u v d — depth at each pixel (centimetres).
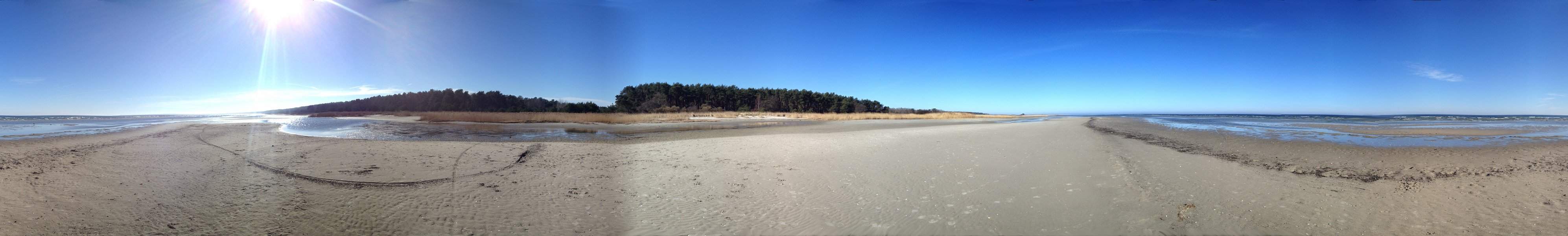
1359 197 528
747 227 428
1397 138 1398
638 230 418
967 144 1085
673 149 1003
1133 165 751
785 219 450
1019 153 904
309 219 443
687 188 578
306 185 594
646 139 1312
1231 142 1228
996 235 405
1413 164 806
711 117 4019
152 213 461
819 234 407
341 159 826
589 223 435
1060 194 541
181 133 1484
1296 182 620
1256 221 442
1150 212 470
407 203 504
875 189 573
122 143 1138
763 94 8712
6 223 419
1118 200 516
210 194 538
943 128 1900
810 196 538
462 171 707
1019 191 559
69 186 574
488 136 1516
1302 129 1983
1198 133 1628
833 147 1034
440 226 424
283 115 5319
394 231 411
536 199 521
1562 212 465
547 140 1300
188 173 673
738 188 581
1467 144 1183
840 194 550
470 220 442
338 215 457
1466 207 487
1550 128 2034
